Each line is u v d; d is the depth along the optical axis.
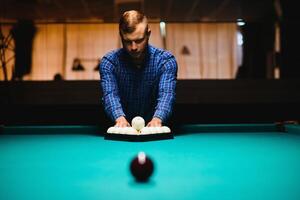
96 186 1.49
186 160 2.04
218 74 12.89
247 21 8.55
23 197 1.34
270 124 3.49
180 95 6.64
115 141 2.82
